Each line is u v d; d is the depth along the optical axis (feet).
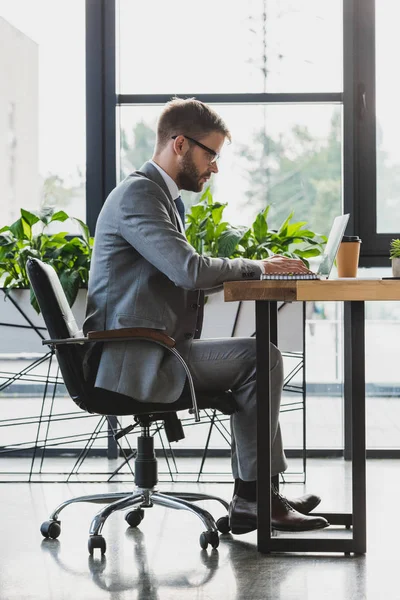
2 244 13.51
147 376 8.82
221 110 15.02
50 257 13.39
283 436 14.87
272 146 15.01
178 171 9.72
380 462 14.53
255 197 15.02
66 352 8.95
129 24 15.01
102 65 14.79
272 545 8.75
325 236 14.12
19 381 14.74
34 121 14.97
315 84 14.97
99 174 14.83
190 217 13.74
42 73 14.96
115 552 8.95
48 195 14.99
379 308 14.97
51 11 14.94
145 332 8.69
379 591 7.49
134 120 15.01
